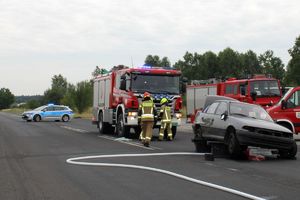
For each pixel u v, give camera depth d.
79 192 8.76
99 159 13.59
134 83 20.95
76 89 66.00
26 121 45.50
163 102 20.48
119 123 22.16
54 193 8.68
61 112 46.00
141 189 9.02
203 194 8.50
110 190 8.93
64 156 14.42
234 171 11.28
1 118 56.22
